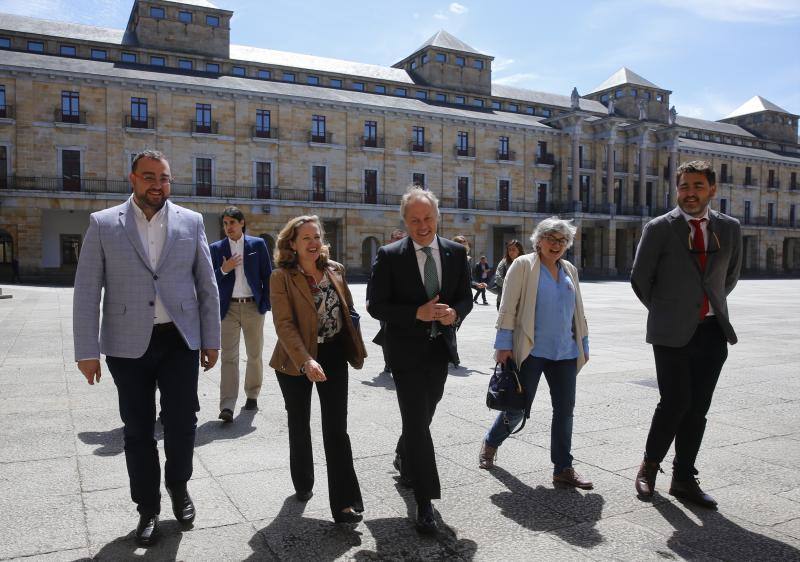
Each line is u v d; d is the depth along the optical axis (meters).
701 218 4.23
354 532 3.76
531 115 64.94
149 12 48.31
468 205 56.34
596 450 5.33
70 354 10.18
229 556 3.44
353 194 50.97
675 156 65.31
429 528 3.69
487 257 57.06
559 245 4.55
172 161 44.31
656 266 4.28
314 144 49.06
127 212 3.76
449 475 4.71
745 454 5.25
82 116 41.53
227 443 5.48
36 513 3.94
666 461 5.11
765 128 82.88
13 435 5.59
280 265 4.09
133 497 3.64
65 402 6.86
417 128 54.09
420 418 3.89
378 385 8.03
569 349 4.60
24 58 41.34
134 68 45.31
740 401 7.16
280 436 5.70
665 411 4.21
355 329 4.12
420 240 4.02
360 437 5.67
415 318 3.91
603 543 3.62
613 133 61.41
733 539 3.68
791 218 76.81
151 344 3.74
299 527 3.82
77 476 4.58
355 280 45.62
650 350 11.45
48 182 40.72
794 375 8.79
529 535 3.72
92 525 3.79
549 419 6.34
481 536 3.71
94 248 3.67
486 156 57.16
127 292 3.68
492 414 6.47
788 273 75.50
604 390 7.70
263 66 52.41
